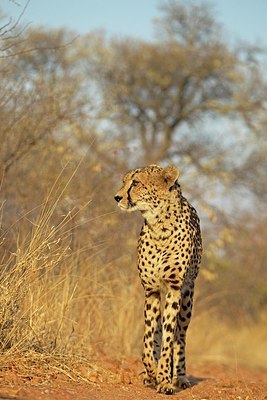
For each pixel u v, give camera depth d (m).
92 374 9.90
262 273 25.20
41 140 13.96
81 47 30.30
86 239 13.19
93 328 12.34
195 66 37.25
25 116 13.36
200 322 17.64
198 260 10.68
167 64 36.66
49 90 14.42
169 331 9.80
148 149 28.44
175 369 10.32
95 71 32.38
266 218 28.00
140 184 9.95
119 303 13.33
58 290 11.22
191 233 10.12
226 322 21.81
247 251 25.36
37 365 9.55
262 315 24.06
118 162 16.73
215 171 31.33
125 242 14.55
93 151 15.01
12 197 13.26
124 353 12.71
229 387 10.63
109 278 13.71
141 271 10.09
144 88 36.09
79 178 13.77
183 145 34.69
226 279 21.95
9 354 9.35
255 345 20.12
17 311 9.76
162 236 9.91
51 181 13.23
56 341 10.35
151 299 10.09
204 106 37.84
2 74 12.86
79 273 12.36
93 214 13.77
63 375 9.56
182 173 22.41
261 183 35.12
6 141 13.31
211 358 16.16
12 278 9.71
